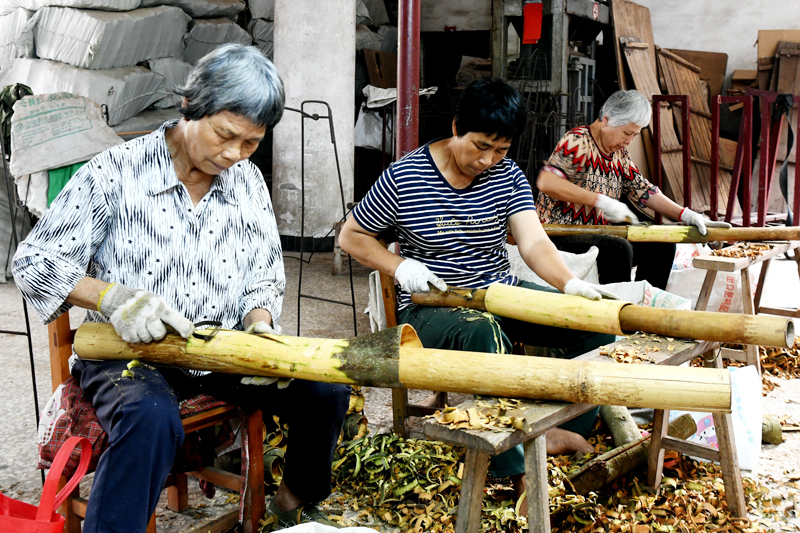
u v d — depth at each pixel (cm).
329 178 745
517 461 221
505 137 235
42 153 379
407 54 374
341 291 582
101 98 659
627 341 216
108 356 187
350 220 271
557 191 385
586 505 225
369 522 230
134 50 699
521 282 284
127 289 180
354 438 275
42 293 181
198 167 188
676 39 965
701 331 203
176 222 196
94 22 647
